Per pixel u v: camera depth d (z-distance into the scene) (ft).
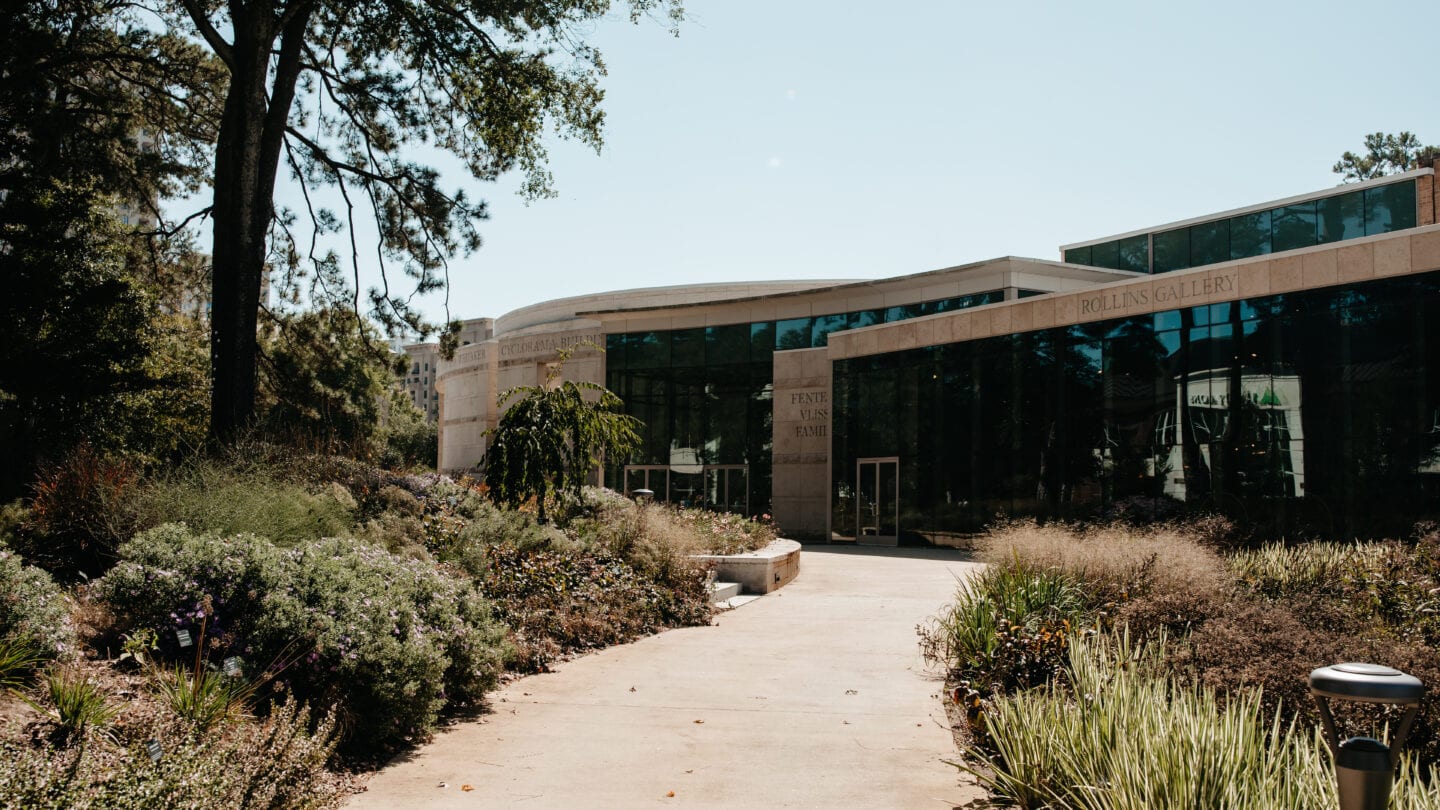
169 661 21.93
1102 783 15.64
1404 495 60.70
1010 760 17.61
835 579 60.44
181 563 23.36
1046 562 37.27
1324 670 9.17
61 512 33.06
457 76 68.08
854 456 101.50
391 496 44.42
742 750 21.39
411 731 21.83
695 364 121.70
